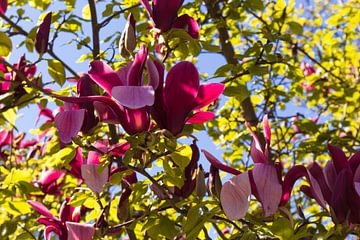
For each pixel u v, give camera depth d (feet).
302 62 9.39
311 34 10.44
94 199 4.12
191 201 3.69
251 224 3.65
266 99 6.59
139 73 3.34
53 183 5.74
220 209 3.52
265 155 3.43
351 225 3.38
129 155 3.49
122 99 3.20
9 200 4.49
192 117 3.66
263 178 3.29
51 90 5.03
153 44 4.40
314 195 3.53
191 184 3.92
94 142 3.84
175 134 3.53
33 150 6.84
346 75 9.54
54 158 4.55
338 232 3.39
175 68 3.46
